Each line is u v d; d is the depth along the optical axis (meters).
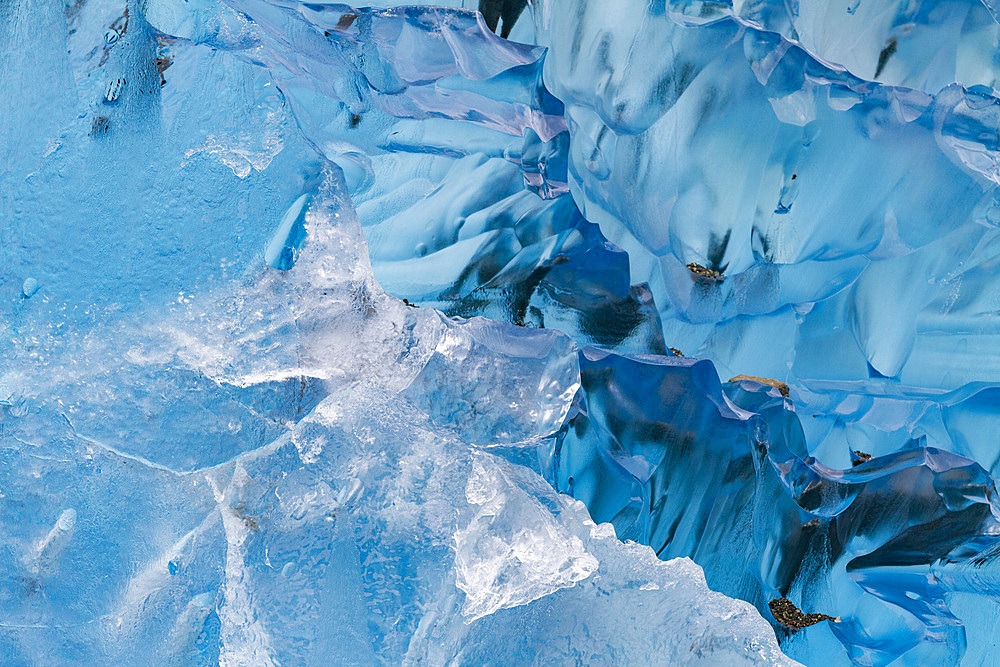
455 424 1.56
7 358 1.48
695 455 1.62
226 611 1.45
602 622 1.47
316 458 1.47
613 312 1.69
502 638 1.45
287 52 1.67
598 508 1.62
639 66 1.59
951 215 1.65
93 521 1.49
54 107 1.53
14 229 1.50
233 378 1.48
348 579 1.44
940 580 1.62
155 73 1.54
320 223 1.51
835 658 1.63
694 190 1.62
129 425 1.48
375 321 1.52
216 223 1.49
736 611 1.49
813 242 1.66
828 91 1.60
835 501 1.64
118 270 1.49
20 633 1.49
